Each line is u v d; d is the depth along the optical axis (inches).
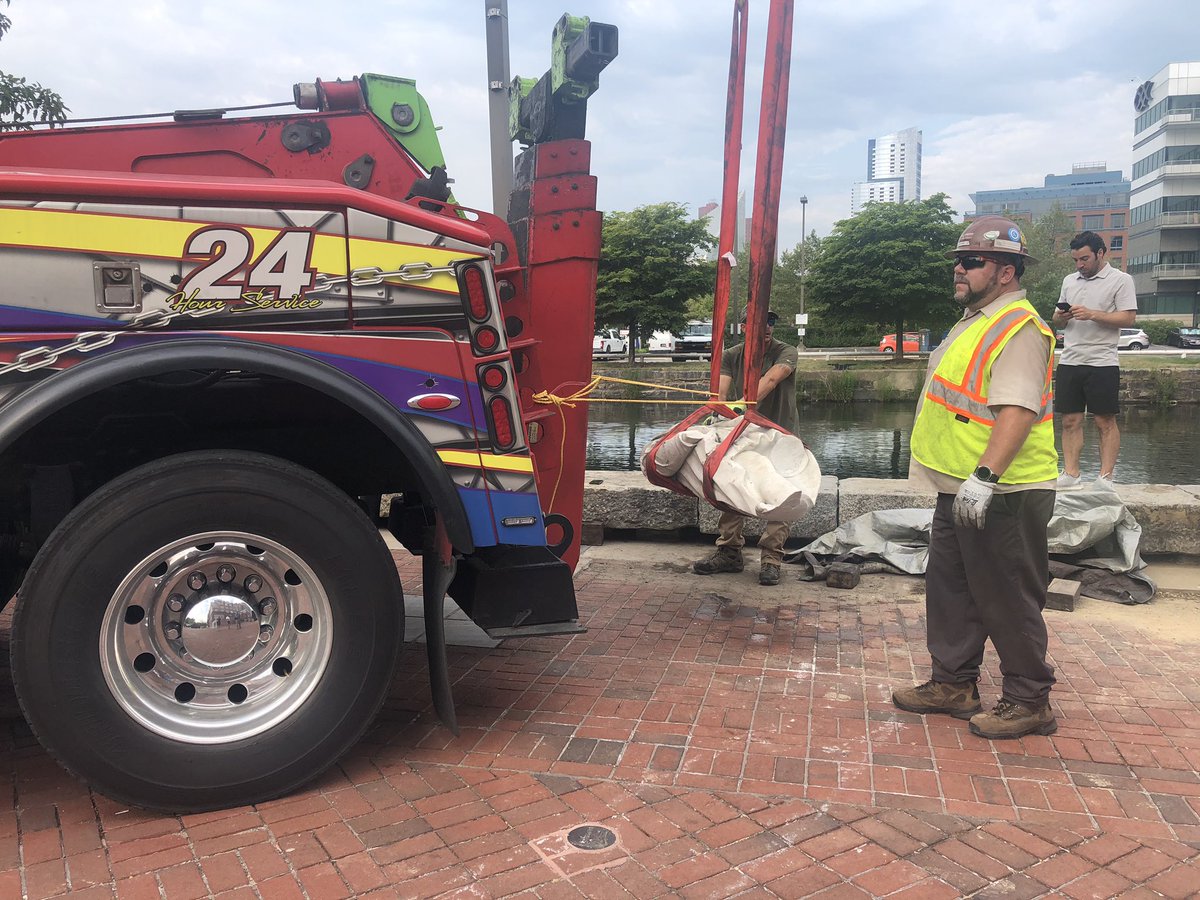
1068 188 6077.8
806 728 137.3
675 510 259.4
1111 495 217.9
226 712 114.7
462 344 121.7
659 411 1043.9
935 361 140.3
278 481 112.3
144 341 107.2
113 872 99.7
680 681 157.5
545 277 154.9
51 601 103.7
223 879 98.4
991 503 128.5
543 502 158.4
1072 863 100.6
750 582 224.8
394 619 120.4
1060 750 128.9
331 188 113.9
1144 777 120.6
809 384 1118.4
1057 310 263.9
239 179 115.2
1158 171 3565.5
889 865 100.5
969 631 139.9
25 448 120.6
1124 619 190.5
